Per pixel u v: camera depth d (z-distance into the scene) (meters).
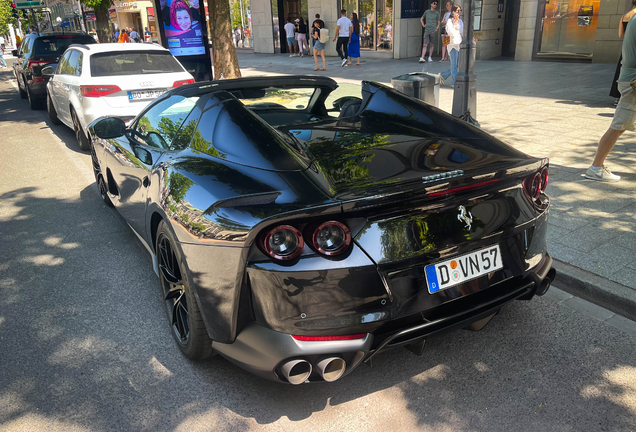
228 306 2.22
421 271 2.20
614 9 13.62
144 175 3.22
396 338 2.22
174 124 3.21
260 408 2.45
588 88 10.41
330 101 3.46
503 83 11.67
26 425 2.36
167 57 7.86
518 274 2.50
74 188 6.12
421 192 2.09
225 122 2.72
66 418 2.40
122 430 2.32
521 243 2.51
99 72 7.22
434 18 16.62
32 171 6.93
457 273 2.29
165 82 7.38
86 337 3.06
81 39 12.16
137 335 3.07
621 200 4.62
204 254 2.26
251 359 2.23
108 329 3.15
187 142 2.92
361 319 2.11
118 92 7.09
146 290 3.63
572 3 14.54
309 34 22.30
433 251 2.20
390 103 3.17
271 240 2.03
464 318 2.38
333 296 2.07
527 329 3.03
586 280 3.32
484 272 2.37
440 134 2.82
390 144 2.64
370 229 2.10
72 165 7.18
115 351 2.92
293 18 23.45
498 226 2.39
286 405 2.47
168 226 2.57
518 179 2.47
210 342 2.58
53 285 3.73
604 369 2.66
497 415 2.36
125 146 3.84
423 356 2.81
